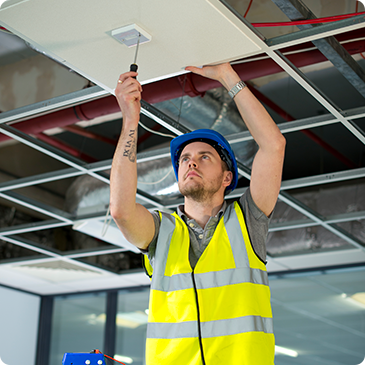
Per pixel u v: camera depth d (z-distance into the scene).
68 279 8.31
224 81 2.55
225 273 1.97
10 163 6.32
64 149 5.55
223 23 2.45
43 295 9.24
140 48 2.64
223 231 2.08
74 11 2.42
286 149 5.96
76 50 2.71
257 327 1.88
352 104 5.08
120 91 2.11
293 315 7.36
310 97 5.02
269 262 7.16
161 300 1.97
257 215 2.11
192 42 2.59
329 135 5.59
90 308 8.91
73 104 4.35
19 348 8.59
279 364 7.17
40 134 5.25
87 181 5.73
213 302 1.92
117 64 2.81
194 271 1.97
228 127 4.41
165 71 2.85
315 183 5.04
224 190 2.38
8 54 4.34
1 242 7.30
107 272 7.83
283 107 5.24
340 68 3.57
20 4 2.40
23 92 4.38
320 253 6.65
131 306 8.60
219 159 2.25
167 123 4.19
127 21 2.47
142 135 5.50
